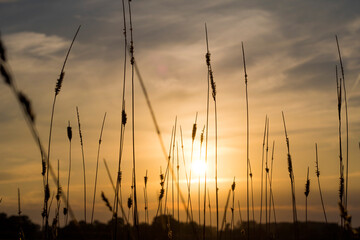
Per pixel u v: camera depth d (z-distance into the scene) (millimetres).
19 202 5496
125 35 5141
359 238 3340
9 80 1699
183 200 3357
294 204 5762
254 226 7328
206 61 6348
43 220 5184
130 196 5547
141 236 5551
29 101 1749
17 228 5449
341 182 5020
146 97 3154
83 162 6508
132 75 5285
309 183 6113
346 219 3400
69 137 6156
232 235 7305
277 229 6934
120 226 5453
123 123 5395
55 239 5125
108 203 3332
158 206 5469
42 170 4785
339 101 5172
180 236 6215
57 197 5328
